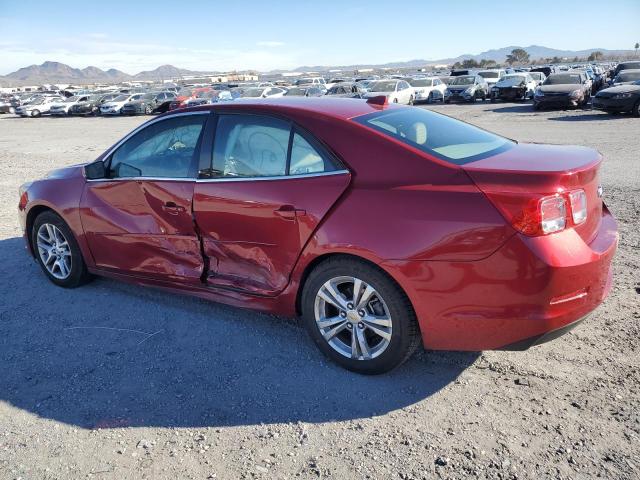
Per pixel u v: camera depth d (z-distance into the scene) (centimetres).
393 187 311
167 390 332
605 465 254
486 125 1830
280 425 296
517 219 280
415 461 263
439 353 360
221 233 378
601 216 337
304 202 335
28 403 324
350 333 347
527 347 298
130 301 463
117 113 3731
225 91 3700
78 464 271
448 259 293
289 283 355
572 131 1544
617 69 2906
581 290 292
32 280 520
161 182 405
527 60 18300
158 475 261
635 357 340
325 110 355
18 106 4478
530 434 278
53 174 505
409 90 3180
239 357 368
